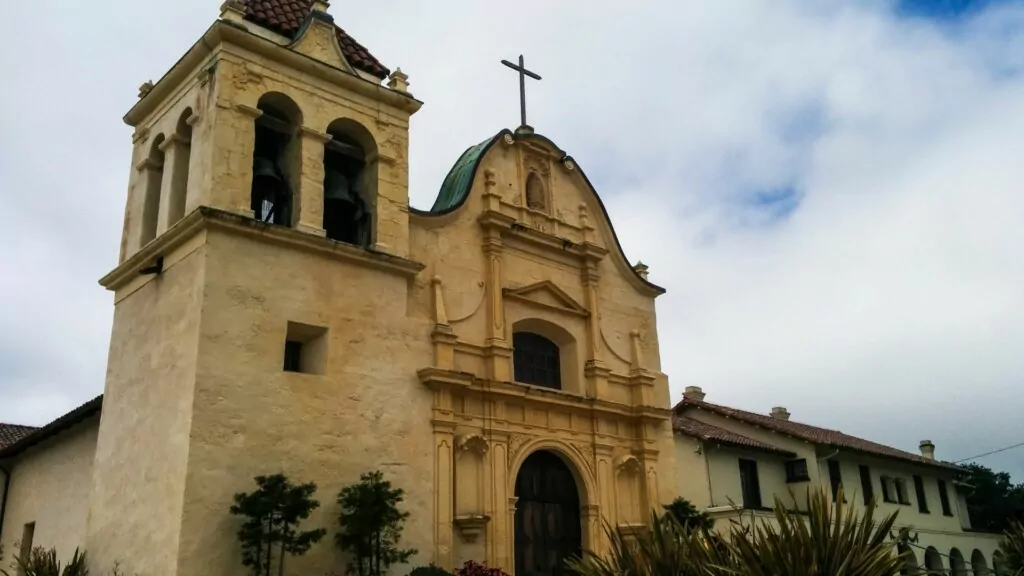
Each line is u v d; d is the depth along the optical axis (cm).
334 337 1808
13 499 2575
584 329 2422
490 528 1980
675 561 1164
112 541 1695
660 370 2562
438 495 1891
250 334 1677
